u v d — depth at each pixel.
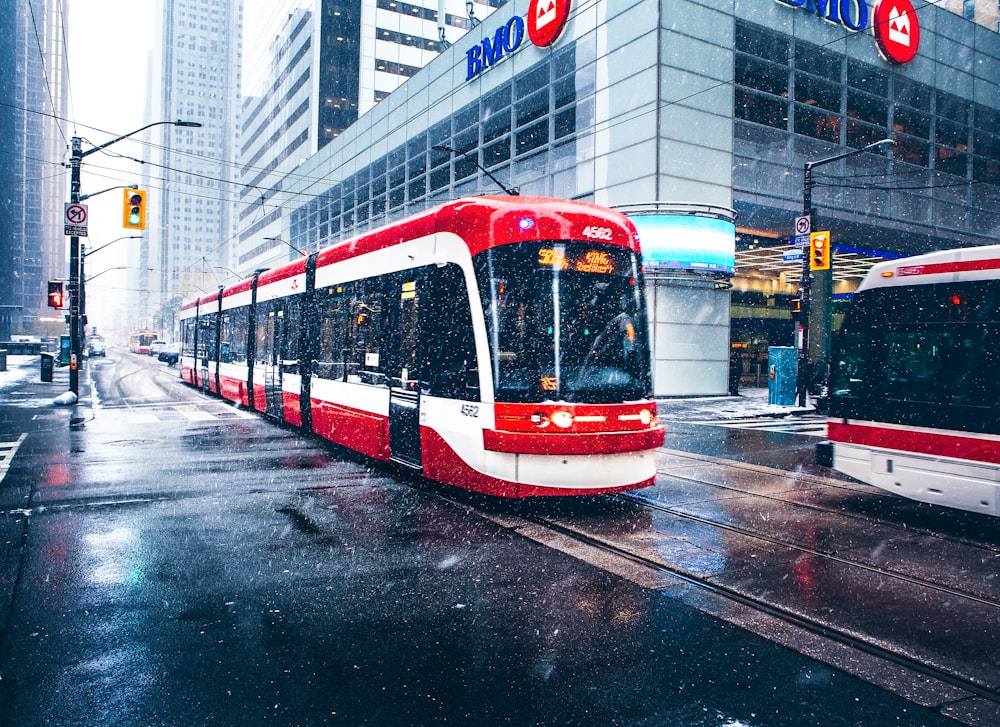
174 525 7.33
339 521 7.59
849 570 6.13
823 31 26.84
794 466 11.66
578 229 8.06
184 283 136.88
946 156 31.55
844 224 28.50
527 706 3.70
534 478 7.56
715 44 24.14
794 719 3.60
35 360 54.69
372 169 42.94
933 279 7.77
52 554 6.30
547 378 7.61
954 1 59.75
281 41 80.75
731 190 24.75
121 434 14.43
